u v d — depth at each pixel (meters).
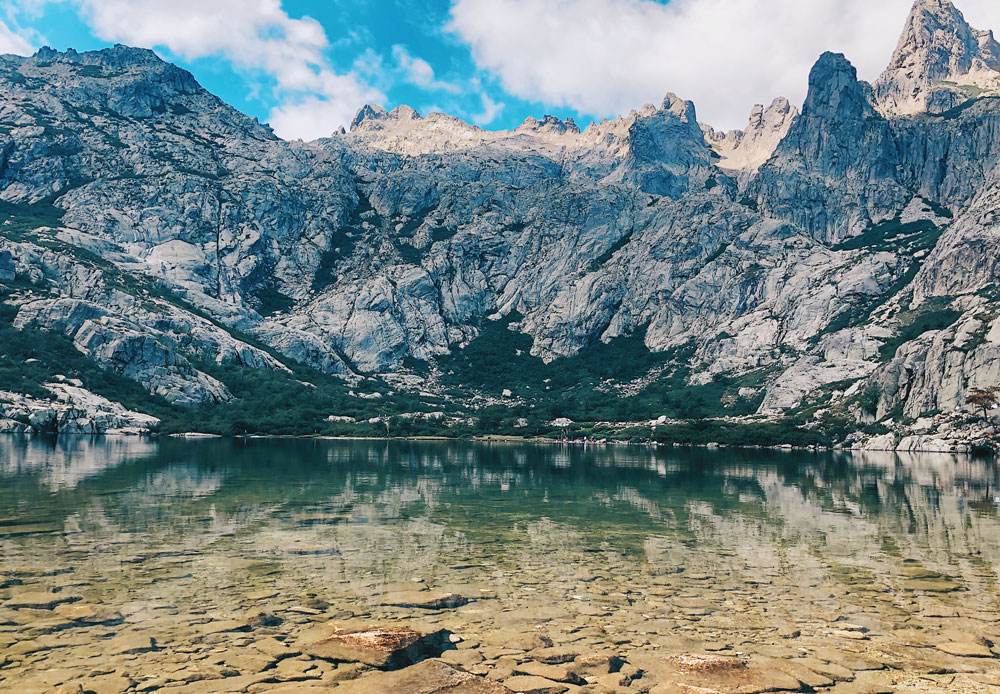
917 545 28.11
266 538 27.67
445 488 49.88
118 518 31.95
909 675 13.91
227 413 151.00
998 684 13.48
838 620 17.50
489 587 20.53
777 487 53.53
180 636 15.64
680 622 17.28
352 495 43.53
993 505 42.16
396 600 18.89
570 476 62.69
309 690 12.77
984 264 173.12
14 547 24.97
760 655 15.00
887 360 158.88
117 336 149.38
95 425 122.50
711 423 154.88
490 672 13.88
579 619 17.47
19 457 69.25
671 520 34.78
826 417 143.62
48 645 14.91
